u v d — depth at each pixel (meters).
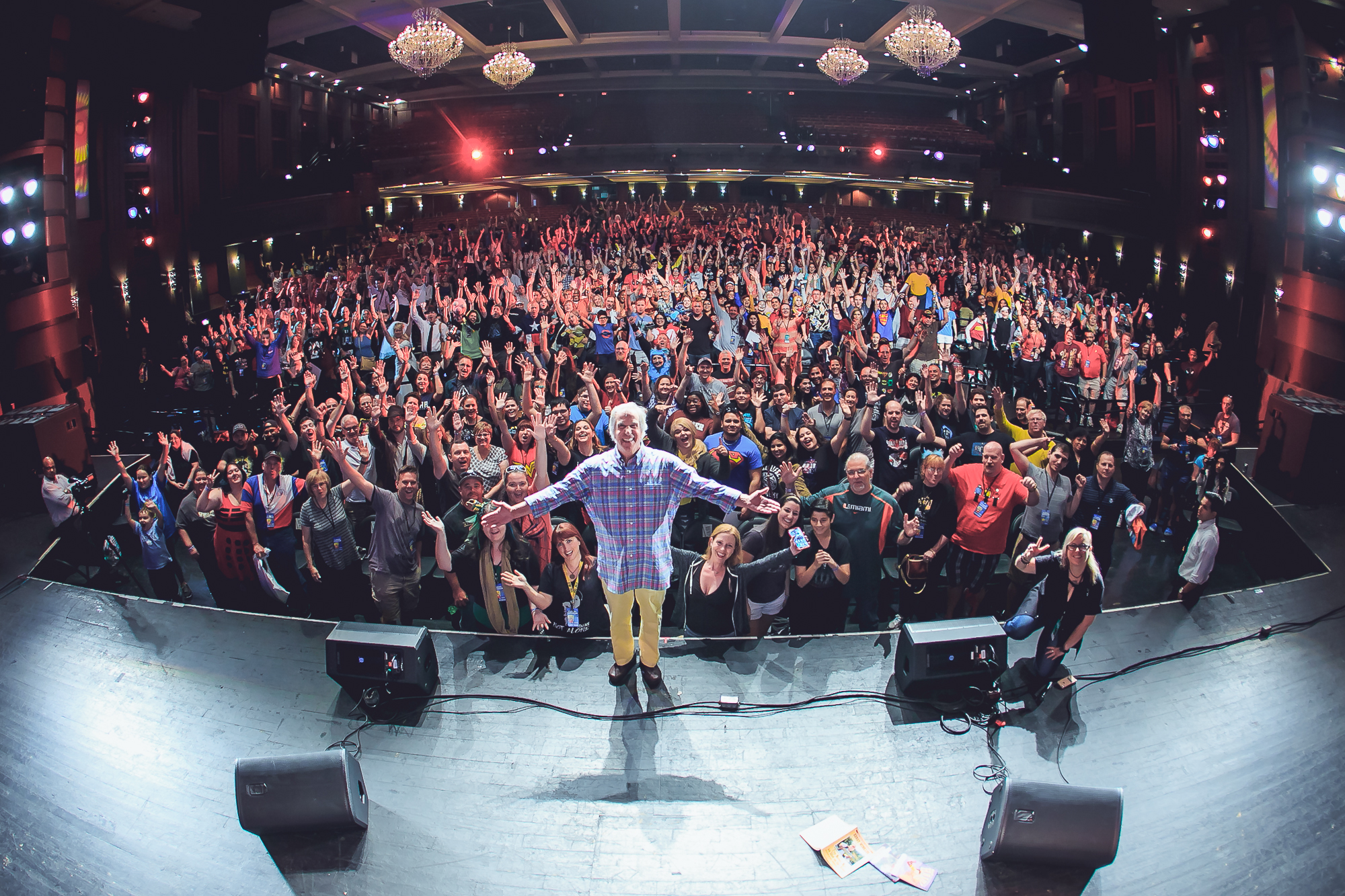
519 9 20.47
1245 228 13.09
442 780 4.25
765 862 3.74
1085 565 4.61
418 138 30.05
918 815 4.01
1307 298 11.19
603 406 7.65
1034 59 24.33
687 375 8.55
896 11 19.91
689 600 5.23
